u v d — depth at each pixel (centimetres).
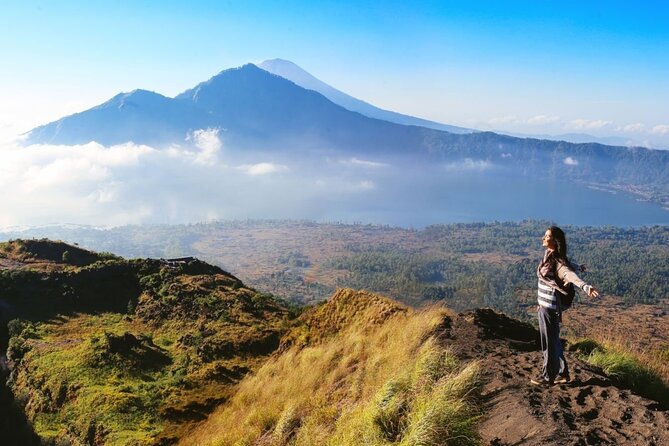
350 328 1669
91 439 2858
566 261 693
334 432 860
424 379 770
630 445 513
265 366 1886
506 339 1043
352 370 1225
